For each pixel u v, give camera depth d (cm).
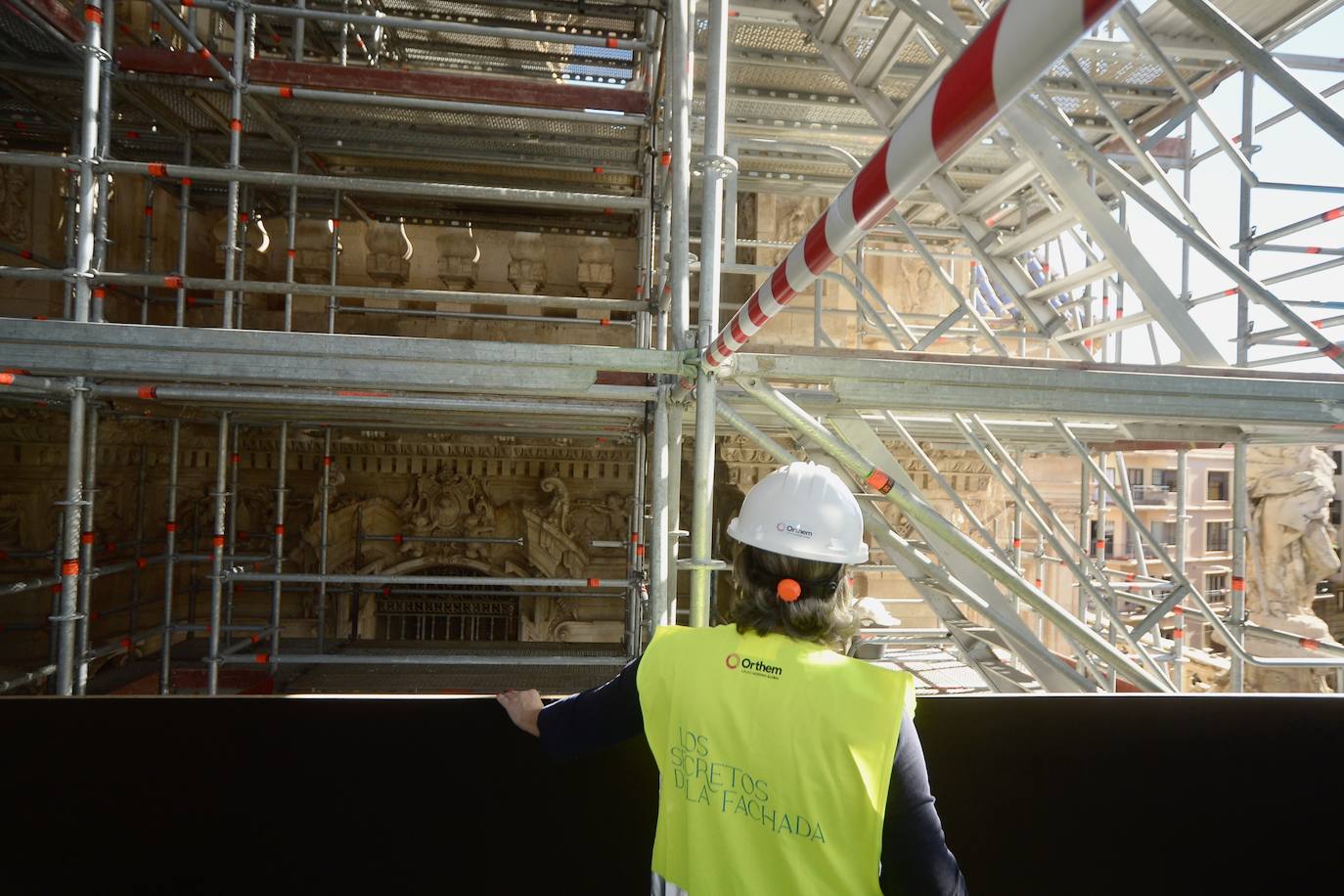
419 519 859
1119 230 362
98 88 356
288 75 456
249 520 843
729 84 634
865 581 852
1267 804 148
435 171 745
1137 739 147
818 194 827
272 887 142
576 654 641
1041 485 1106
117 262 703
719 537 870
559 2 539
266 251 786
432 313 612
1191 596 469
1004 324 859
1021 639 376
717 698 102
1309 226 429
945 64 467
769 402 255
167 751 140
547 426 589
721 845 98
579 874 144
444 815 143
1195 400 261
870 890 92
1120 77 558
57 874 138
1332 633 1839
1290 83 171
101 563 690
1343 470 1838
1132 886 147
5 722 137
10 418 620
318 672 637
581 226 909
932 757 145
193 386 376
